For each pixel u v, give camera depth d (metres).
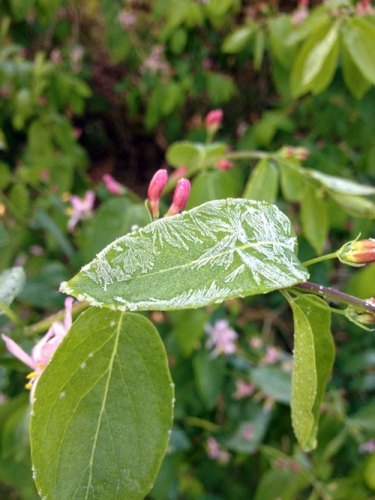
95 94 0.54
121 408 0.09
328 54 0.21
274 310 0.39
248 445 0.27
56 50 0.42
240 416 0.29
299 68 0.22
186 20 0.37
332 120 0.33
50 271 0.25
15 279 0.14
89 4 0.48
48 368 0.08
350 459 0.28
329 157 0.33
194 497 0.29
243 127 0.44
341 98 0.31
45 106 0.36
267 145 0.35
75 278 0.07
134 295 0.07
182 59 0.42
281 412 0.30
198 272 0.07
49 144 0.36
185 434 0.26
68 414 0.09
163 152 0.59
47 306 0.24
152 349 0.09
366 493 0.24
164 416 0.09
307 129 0.37
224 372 0.29
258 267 0.07
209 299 0.07
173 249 0.07
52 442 0.08
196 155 0.21
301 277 0.08
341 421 0.26
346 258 0.09
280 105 0.35
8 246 0.25
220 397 0.30
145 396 0.09
